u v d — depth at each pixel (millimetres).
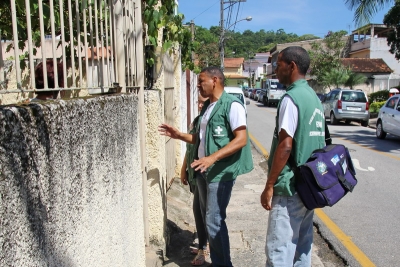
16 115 1193
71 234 1580
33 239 1267
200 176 3525
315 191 2674
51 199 1405
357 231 5008
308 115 2760
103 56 2498
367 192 6793
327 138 3125
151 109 3658
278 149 2729
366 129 17547
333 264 4156
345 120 19812
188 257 4000
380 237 4809
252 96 48750
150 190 3719
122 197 2406
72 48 2012
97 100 1945
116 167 2275
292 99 2744
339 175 2766
